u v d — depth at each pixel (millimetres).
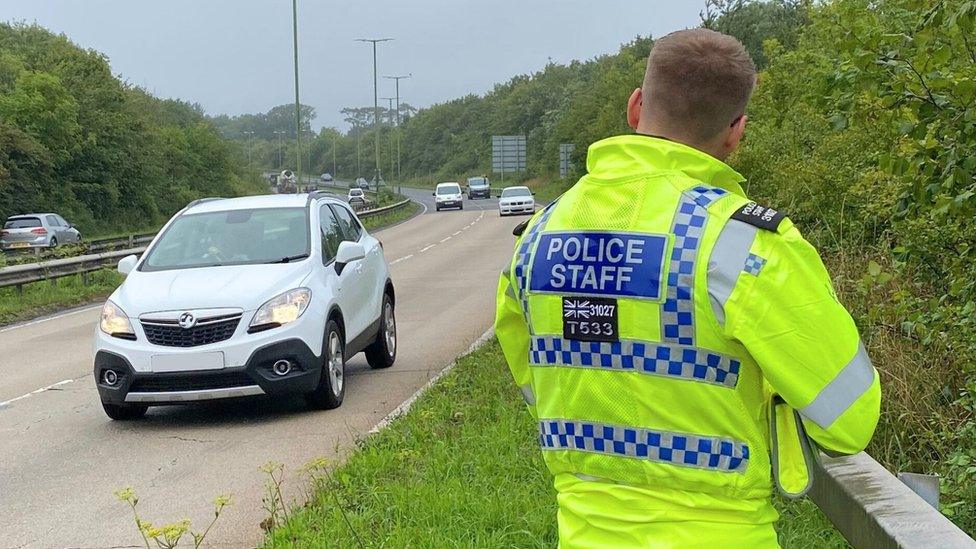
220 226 8773
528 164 121625
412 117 182000
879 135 6707
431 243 32094
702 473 1889
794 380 1819
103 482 6301
